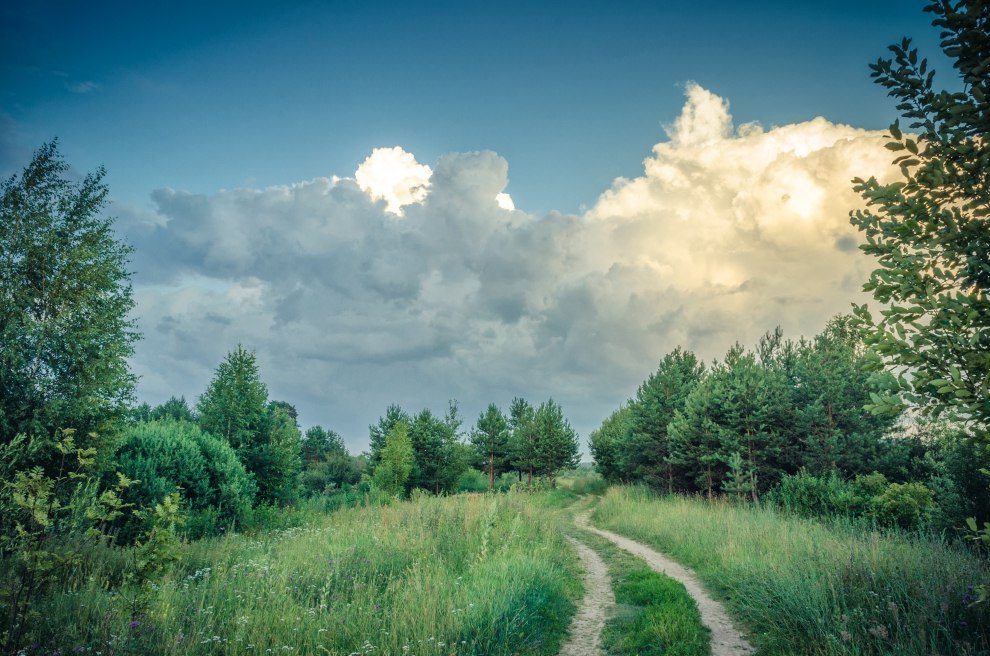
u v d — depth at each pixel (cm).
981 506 1093
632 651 713
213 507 1664
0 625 569
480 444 4531
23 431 1123
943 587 681
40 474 646
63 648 563
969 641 582
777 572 900
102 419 1258
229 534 1410
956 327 353
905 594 696
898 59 365
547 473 4556
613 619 864
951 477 1195
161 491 1377
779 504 2117
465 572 1015
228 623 684
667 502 2606
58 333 1228
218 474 1798
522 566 1003
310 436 6122
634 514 2208
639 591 967
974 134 340
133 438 1579
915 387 355
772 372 2595
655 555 1451
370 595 825
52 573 659
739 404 2491
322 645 628
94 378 1253
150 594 686
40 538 725
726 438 2483
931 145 354
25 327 1183
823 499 1758
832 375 2280
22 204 1252
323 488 4434
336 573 919
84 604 679
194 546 1164
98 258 1327
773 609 803
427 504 1848
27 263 1228
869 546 926
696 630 749
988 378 327
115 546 1050
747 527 1395
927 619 630
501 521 1564
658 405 3142
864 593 734
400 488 3303
